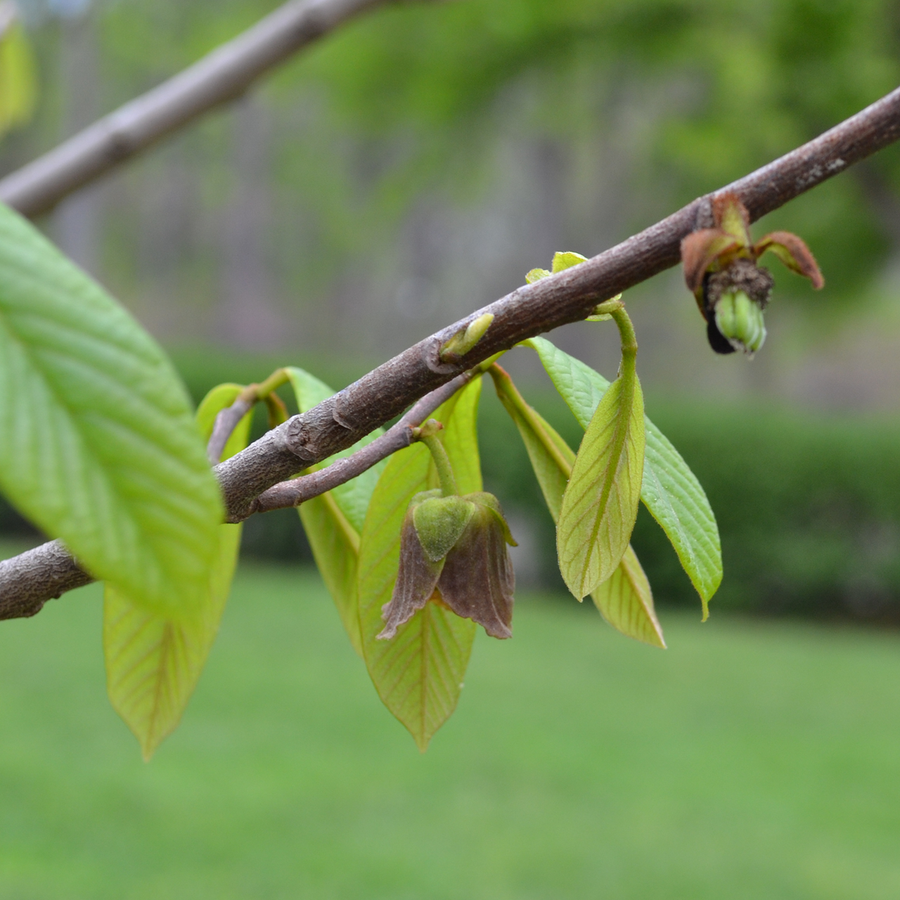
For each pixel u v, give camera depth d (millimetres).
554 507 1056
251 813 5211
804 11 12008
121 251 40312
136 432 402
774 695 8453
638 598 1101
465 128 18156
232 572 1260
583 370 958
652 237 720
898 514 12141
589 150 24328
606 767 6316
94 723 6602
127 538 393
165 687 1252
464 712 7395
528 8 14469
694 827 5379
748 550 12203
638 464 845
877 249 16250
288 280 40438
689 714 7727
